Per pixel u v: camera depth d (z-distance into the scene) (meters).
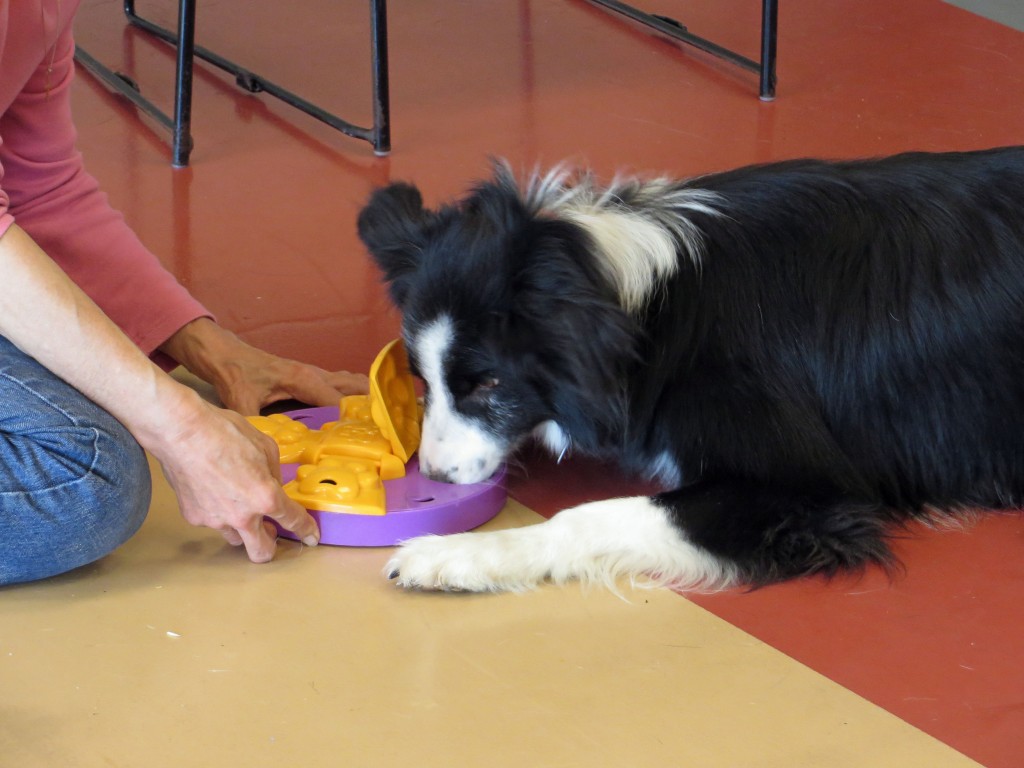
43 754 1.83
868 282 2.52
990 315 2.55
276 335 3.24
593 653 2.11
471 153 4.33
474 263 2.38
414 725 1.91
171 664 2.04
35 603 2.18
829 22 5.59
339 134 4.51
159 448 2.10
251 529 2.20
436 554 2.25
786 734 1.92
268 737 1.88
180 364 2.97
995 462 2.61
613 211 2.49
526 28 5.53
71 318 1.98
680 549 2.33
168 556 2.34
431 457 2.51
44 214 2.70
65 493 2.06
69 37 2.59
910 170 2.65
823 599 2.28
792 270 2.51
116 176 4.12
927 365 2.54
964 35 5.44
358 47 5.29
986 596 2.29
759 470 2.42
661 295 2.45
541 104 4.76
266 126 4.57
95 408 2.09
